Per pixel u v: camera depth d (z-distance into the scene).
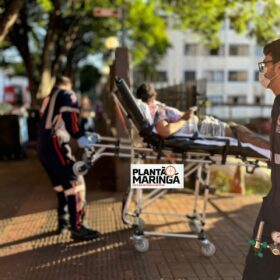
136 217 5.09
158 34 24.41
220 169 8.09
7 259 4.87
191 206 6.90
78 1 19.94
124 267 4.62
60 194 5.66
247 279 2.78
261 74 2.81
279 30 16.02
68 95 5.21
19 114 14.13
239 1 14.97
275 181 2.71
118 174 7.91
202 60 59.69
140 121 4.45
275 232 2.63
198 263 4.73
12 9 10.27
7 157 12.87
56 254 4.99
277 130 2.68
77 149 6.48
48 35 18.81
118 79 4.41
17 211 6.80
